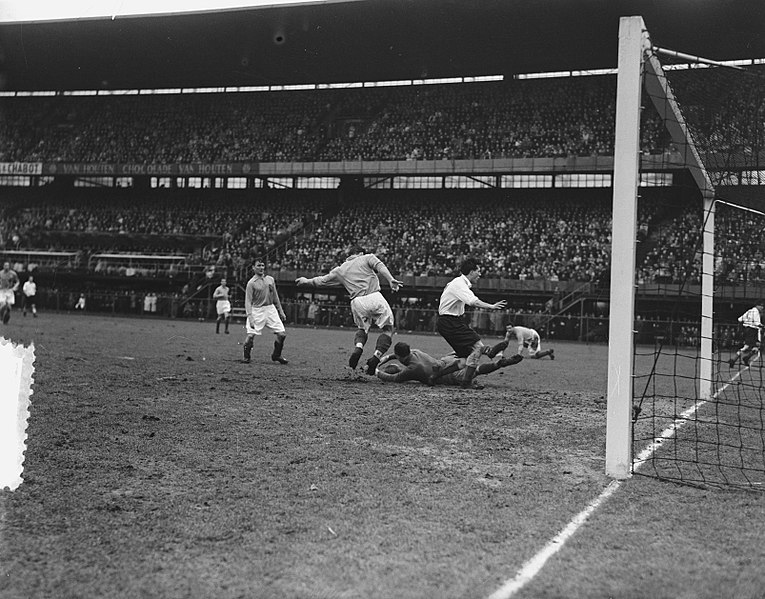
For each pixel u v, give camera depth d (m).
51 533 4.17
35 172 48.25
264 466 5.79
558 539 4.23
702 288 11.29
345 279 12.10
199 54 44.84
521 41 40.16
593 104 43.12
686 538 4.30
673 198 37.06
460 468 5.90
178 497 4.91
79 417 7.52
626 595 3.47
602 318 31.89
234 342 21.61
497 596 3.43
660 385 13.02
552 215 41.00
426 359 11.33
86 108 51.56
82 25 41.66
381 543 4.10
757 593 3.51
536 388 11.75
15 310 42.03
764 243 17.36
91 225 46.62
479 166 41.34
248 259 41.78
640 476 5.83
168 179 49.16
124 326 28.88
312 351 19.06
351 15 38.47
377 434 7.15
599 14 35.94
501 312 33.75
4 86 51.12
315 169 44.19
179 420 7.60
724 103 9.83
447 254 39.53
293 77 48.31
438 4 36.56
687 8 33.75
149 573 3.63
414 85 47.81
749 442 7.32
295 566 3.75
